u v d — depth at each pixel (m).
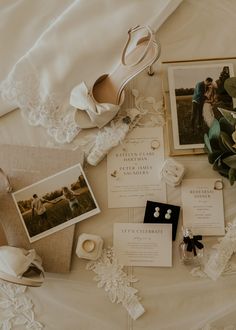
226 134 1.02
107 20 1.18
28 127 1.16
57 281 1.08
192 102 1.14
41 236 1.09
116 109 1.09
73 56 1.17
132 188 1.12
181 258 1.07
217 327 1.04
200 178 1.12
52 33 1.18
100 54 1.17
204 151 1.11
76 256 1.09
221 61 1.16
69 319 1.06
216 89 1.14
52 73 1.16
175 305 1.06
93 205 1.10
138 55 1.13
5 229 1.10
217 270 1.06
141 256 1.08
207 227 1.09
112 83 1.14
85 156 1.13
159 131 1.14
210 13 1.20
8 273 0.97
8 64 1.18
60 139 1.14
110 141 1.12
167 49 1.18
